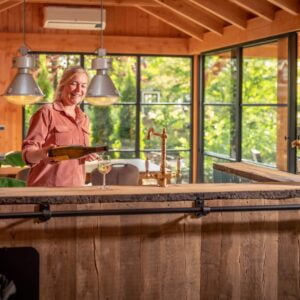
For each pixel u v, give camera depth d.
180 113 9.94
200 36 9.30
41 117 4.18
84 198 3.24
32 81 5.34
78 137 4.33
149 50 9.70
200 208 3.37
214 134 9.38
